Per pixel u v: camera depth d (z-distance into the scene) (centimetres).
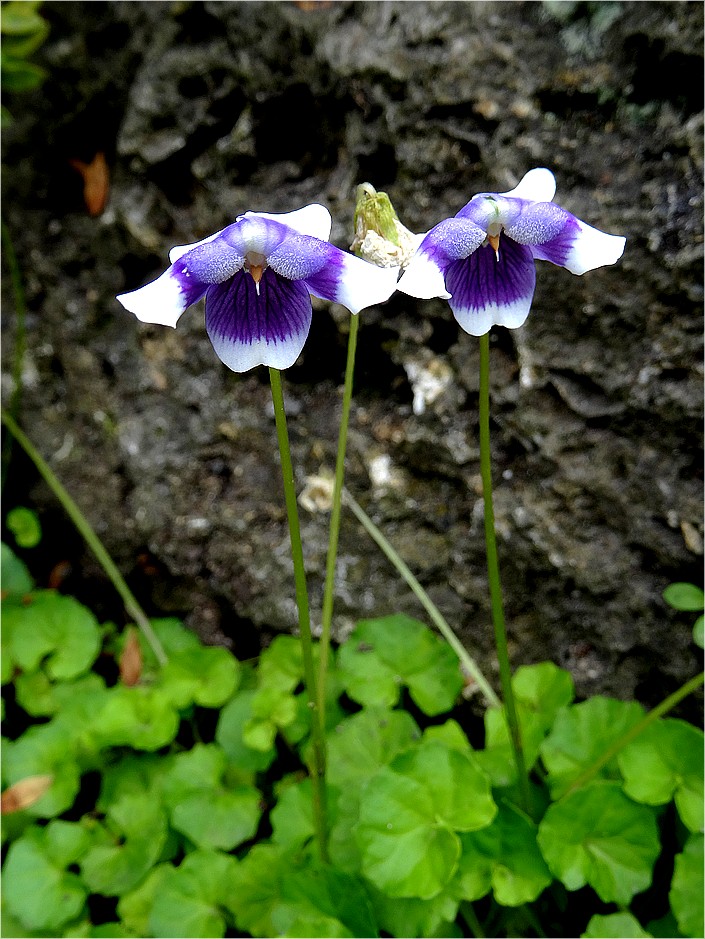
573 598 9
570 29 8
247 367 6
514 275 6
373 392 10
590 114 8
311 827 9
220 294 6
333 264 5
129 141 10
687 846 8
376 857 7
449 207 9
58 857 9
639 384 8
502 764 9
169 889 8
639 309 8
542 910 8
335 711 10
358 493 10
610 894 8
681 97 8
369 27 9
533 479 9
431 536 10
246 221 5
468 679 10
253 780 10
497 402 9
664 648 9
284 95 9
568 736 8
